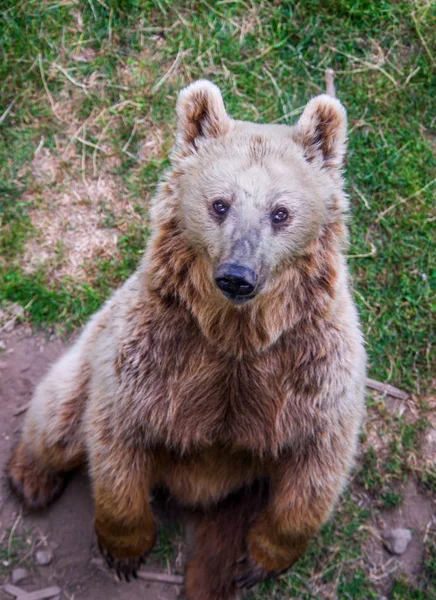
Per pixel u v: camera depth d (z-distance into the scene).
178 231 2.32
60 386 2.66
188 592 2.68
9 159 3.15
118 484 2.44
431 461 2.95
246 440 2.40
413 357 3.05
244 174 2.23
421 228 3.16
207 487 2.53
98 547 2.68
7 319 3.00
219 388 2.36
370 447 2.95
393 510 2.90
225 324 2.31
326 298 2.33
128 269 3.09
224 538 2.66
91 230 3.12
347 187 3.19
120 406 2.40
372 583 2.82
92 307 3.04
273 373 2.36
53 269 3.07
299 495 2.45
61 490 2.80
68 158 3.17
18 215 3.10
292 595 2.80
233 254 2.16
